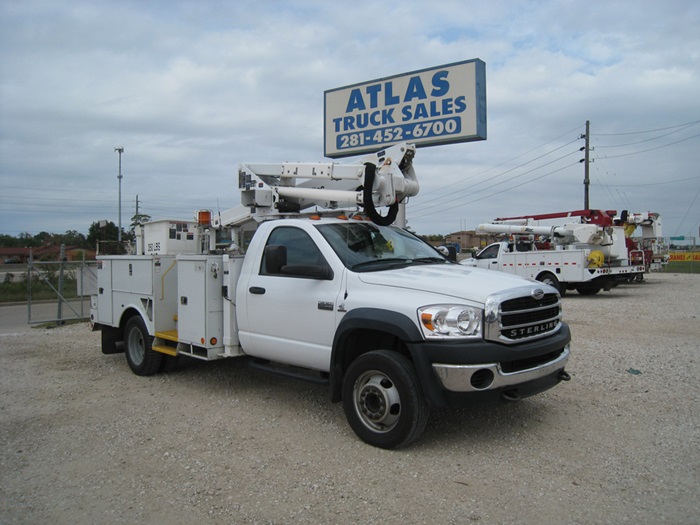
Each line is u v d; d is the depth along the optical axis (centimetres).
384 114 1337
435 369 434
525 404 583
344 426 529
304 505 375
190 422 553
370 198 593
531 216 2227
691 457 445
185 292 651
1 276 3195
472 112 1210
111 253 1005
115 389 687
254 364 599
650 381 673
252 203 753
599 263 1761
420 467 431
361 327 473
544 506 368
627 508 364
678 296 1766
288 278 557
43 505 384
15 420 568
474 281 477
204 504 380
